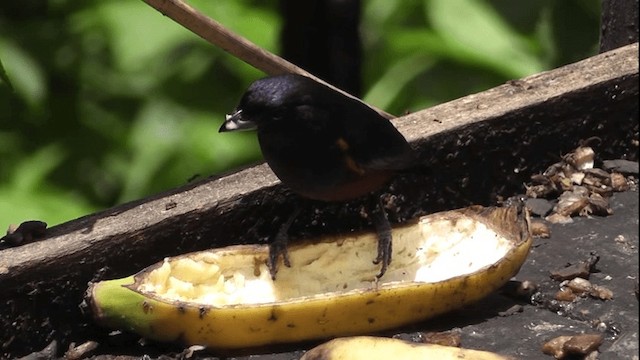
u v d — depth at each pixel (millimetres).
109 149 12445
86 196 12289
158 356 7117
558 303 7492
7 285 7203
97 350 7391
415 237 7770
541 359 6910
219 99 12586
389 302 6977
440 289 7035
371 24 12203
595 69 9305
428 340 7023
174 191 8008
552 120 8992
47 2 12773
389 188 8508
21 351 7371
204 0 11812
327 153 7359
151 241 7613
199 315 6828
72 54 12555
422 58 12047
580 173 9031
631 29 10031
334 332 7004
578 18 12000
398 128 8617
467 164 8734
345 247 7684
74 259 7371
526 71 11859
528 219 7449
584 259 8000
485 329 7250
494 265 7109
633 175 9117
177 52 12547
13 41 12352
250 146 12297
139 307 6852
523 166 8977
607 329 7184
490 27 11953
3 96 12578
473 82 12055
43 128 12531
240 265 7473
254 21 11688
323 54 8891
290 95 7230
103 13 12266
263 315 6852
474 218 7695
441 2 12000
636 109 9266
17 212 11211
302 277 7551
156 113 12414
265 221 8078
